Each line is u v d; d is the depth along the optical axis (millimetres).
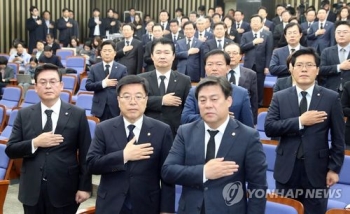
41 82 2984
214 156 2275
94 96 5344
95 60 9680
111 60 5387
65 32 13172
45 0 14672
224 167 2166
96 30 13656
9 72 9000
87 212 2826
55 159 2971
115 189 2580
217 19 9812
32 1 14336
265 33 6766
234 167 2176
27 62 10906
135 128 2639
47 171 2953
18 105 6688
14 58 11023
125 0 16672
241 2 11523
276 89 4094
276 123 2973
